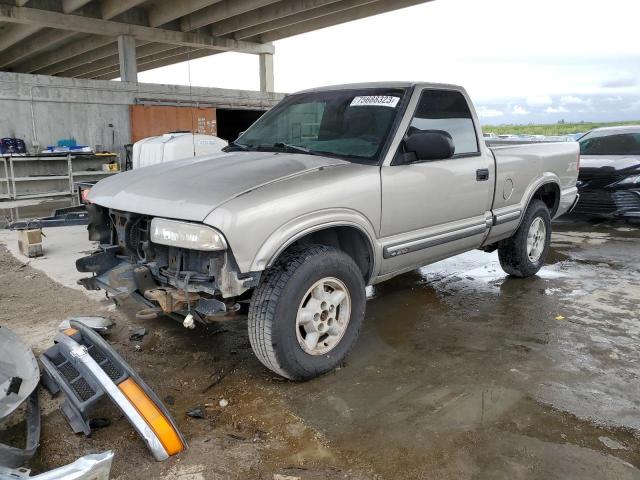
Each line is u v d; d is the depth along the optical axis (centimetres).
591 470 251
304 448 268
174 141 760
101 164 1274
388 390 325
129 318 443
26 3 1653
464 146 438
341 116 410
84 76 3353
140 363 362
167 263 324
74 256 662
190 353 378
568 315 455
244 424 289
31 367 308
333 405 308
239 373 349
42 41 2203
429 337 407
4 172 1120
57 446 269
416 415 297
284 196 304
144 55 2409
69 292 512
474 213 446
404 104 390
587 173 868
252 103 1706
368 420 292
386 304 484
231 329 421
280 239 299
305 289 313
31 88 1202
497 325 432
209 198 299
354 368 355
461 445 269
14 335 329
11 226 552
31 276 567
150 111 1423
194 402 313
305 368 322
